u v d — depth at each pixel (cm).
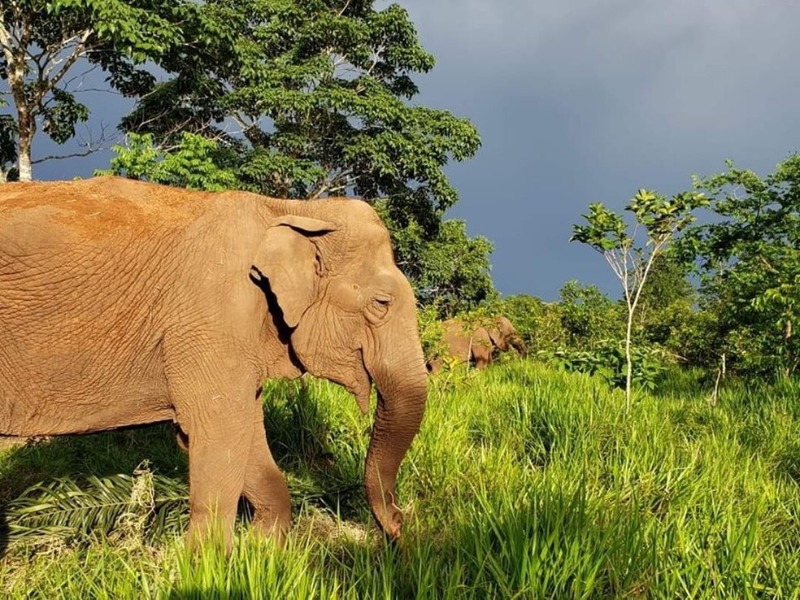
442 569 273
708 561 279
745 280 938
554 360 995
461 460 441
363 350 349
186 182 1105
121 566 303
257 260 320
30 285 307
